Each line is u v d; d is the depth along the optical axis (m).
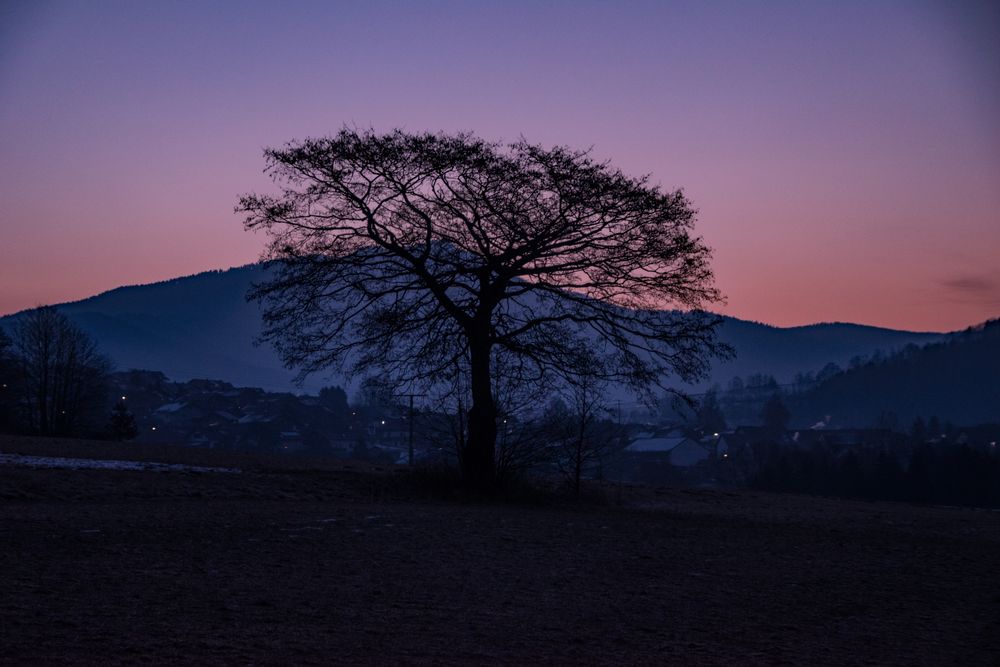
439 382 23.61
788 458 81.81
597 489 24.94
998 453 92.81
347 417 119.50
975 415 196.25
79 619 7.41
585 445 23.75
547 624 8.32
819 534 17.33
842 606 9.91
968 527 21.03
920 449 77.56
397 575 10.23
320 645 7.10
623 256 23.42
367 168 22.83
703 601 9.77
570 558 12.30
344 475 24.80
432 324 23.58
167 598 8.36
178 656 6.53
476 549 12.59
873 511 25.05
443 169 22.72
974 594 11.07
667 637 8.08
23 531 11.63
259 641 7.08
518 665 6.89
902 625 9.09
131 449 32.19
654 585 10.58
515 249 23.08
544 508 20.83
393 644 7.27
